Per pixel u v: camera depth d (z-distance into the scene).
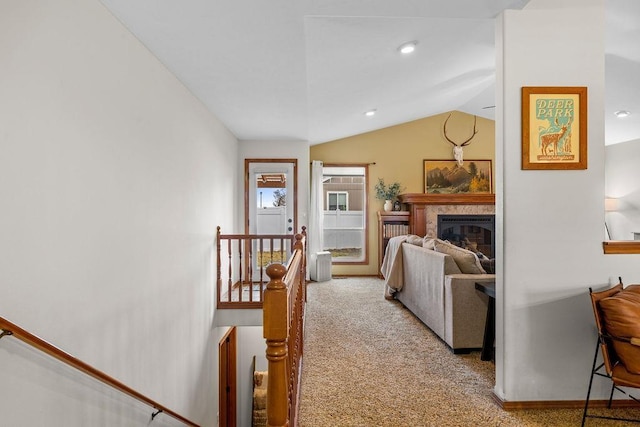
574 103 2.24
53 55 1.59
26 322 1.44
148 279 2.52
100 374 1.74
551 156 2.24
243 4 2.05
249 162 5.82
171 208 2.96
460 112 7.12
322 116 5.19
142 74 2.45
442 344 3.34
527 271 2.24
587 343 2.24
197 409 3.59
